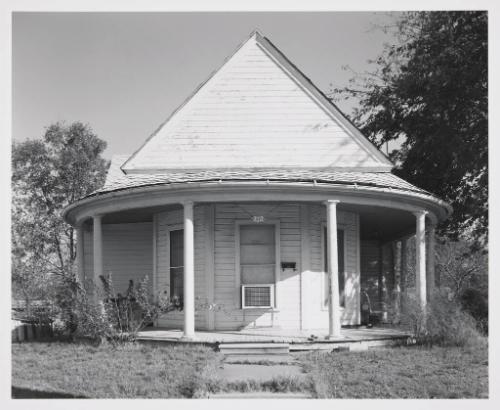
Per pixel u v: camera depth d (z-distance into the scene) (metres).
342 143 16.33
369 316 19.06
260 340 13.08
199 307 15.47
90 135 42.41
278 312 15.26
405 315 14.70
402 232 21.56
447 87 24.19
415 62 25.03
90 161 41.75
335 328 13.43
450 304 14.75
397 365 11.67
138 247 19.58
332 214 13.88
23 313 20.14
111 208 15.20
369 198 14.41
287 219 15.55
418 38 26.72
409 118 26.73
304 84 16.52
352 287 16.84
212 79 16.50
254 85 16.52
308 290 15.43
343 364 11.70
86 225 19.56
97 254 15.66
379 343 13.97
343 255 16.61
